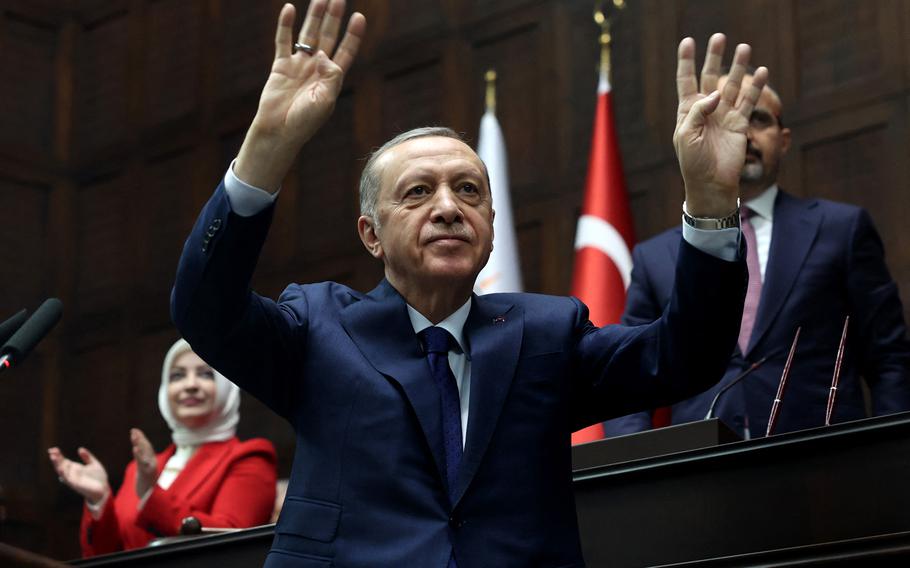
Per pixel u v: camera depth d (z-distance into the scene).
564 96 7.86
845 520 2.92
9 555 1.80
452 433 2.42
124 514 4.77
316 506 2.35
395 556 2.28
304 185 8.80
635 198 7.47
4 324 2.61
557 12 8.01
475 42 8.31
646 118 7.56
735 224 2.40
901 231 6.50
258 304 2.45
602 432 5.02
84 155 9.88
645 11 7.68
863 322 4.13
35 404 9.30
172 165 9.48
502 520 2.34
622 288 6.18
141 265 9.39
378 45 8.71
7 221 9.58
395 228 2.55
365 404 2.42
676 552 3.12
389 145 2.68
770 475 3.04
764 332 4.13
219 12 9.58
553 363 2.50
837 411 4.00
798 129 6.96
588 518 3.26
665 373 2.43
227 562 3.66
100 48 10.08
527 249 7.78
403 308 2.56
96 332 9.41
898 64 6.72
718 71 2.54
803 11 7.11
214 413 5.09
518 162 7.93
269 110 2.38
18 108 9.84
